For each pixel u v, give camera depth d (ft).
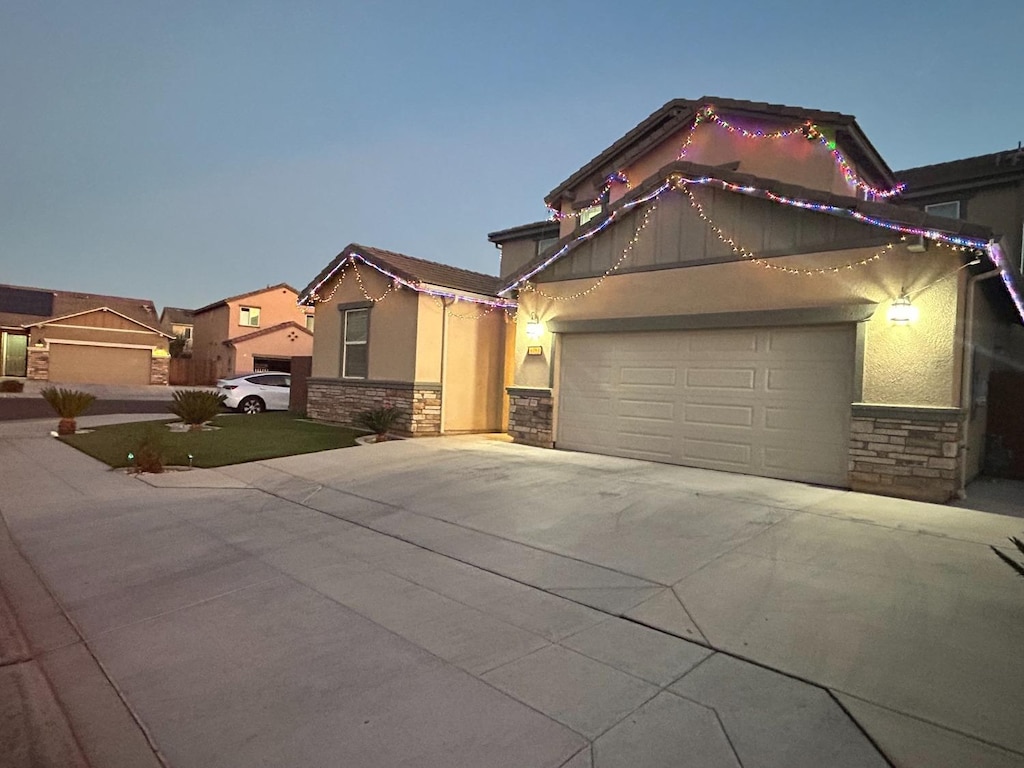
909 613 14.38
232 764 9.64
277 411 65.51
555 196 55.26
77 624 15.01
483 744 9.98
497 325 50.44
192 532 22.17
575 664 12.58
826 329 28.17
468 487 27.58
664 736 10.12
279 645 13.65
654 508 23.53
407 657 12.97
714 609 14.98
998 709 10.61
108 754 10.02
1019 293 27.68
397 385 45.70
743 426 30.40
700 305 31.78
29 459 36.24
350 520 23.44
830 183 40.04
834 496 25.41
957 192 45.47
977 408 29.07
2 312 120.06
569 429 37.73
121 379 120.78
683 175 31.96
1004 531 20.39
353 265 50.65
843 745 9.81
